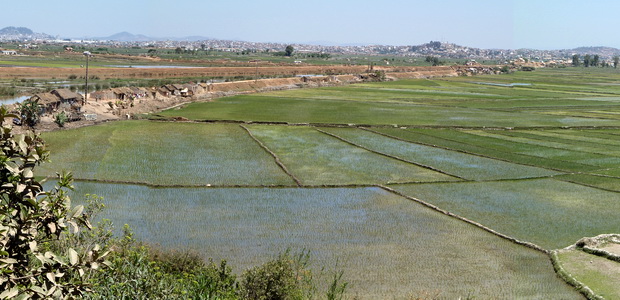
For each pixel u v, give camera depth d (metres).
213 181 43.25
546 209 39.16
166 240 30.27
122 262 16.50
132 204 36.59
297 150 56.62
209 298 16.83
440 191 43.12
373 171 48.66
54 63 151.75
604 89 151.75
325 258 28.89
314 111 88.56
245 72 163.62
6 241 8.50
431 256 29.83
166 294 14.99
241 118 77.25
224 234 31.86
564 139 68.06
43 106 64.19
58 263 9.21
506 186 45.19
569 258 29.70
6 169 8.89
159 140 58.66
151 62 193.12
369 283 25.97
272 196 40.25
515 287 26.22
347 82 154.00
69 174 9.77
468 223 35.56
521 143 64.62
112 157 49.25
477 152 58.53
